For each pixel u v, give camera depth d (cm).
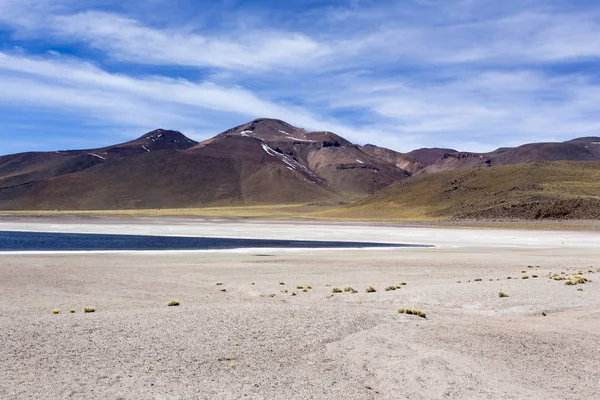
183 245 6231
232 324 1680
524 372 1262
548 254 5316
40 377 1143
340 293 2508
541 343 1533
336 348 1438
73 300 2212
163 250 5372
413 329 1691
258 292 2556
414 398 1082
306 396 1075
